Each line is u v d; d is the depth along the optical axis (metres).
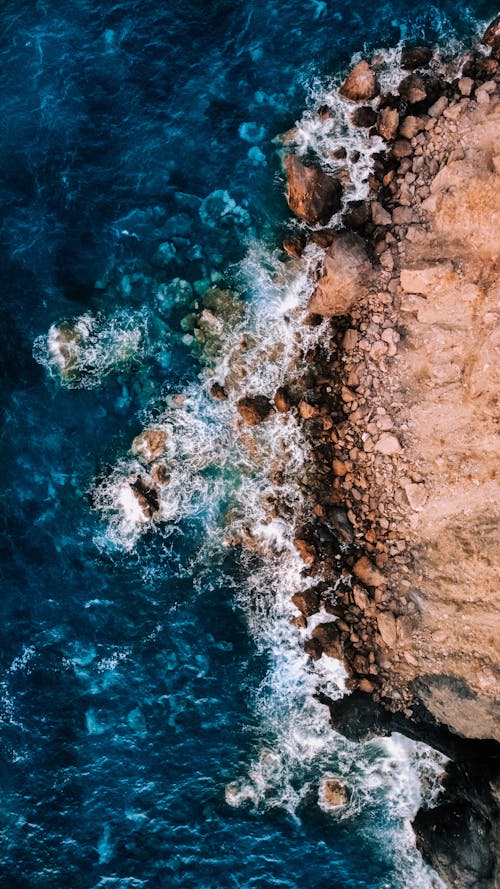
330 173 11.42
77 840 11.02
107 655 11.38
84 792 11.12
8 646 11.29
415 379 10.46
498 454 9.58
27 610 11.35
